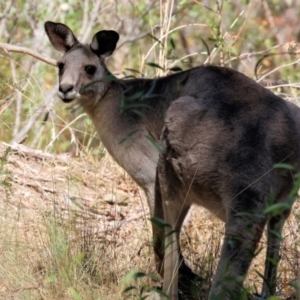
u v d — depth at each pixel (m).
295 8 24.53
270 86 15.05
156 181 9.80
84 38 20.39
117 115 11.15
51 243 10.21
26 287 9.45
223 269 7.85
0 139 15.18
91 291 9.40
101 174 13.78
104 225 11.70
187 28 22.62
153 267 10.33
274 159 8.45
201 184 8.55
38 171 13.41
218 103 8.70
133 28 21.09
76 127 17.64
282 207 7.48
